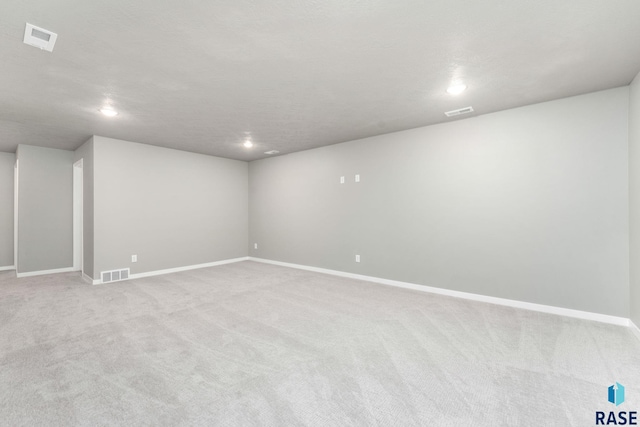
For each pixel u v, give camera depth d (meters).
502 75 2.63
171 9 1.73
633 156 2.73
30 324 2.96
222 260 6.39
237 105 3.31
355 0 1.67
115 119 3.78
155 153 5.32
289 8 1.73
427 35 2.02
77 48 2.14
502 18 1.84
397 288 4.36
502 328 2.85
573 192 3.14
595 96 3.01
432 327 2.89
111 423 1.60
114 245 4.81
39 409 1.71
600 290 3.01
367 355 2.35
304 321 3.06
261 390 1.89
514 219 3.48
